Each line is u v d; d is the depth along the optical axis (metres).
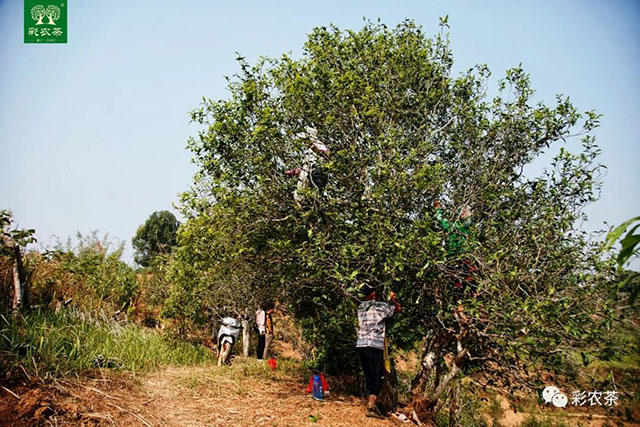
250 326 12.91
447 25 6.99
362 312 6.41
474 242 5.65
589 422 7.62
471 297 5.96
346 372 9.10
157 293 12.74
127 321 10.26
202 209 6.44
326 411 6.20
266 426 5.36
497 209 6.26
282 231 6.46
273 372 8.70
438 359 6.89
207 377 7.18
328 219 6.11
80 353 6.25
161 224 28.95
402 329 7.53
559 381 6.13
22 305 7.04
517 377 6.19
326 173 6.14
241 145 6.32
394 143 5.70
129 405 5.23
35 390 4.67
